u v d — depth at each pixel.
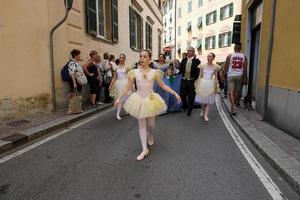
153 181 3.85
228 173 4.14
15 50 6.89
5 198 3.39
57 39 8.50
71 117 7.52
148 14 23.56
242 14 14.27
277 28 7.02
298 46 5.76
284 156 4.57
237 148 5.35
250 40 12.34
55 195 3.46
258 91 8.96
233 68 8.34
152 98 4.72
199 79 8.03
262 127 6.74
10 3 6.70
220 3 33.97
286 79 6.32
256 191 3.59
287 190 3.64
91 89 9.41
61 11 8.62
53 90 8.06
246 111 9.14
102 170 4.22
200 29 39.53
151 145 5.47
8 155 4.87
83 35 10.39
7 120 6.79
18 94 7.03
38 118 7.23
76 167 4.34
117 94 8.12
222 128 6.98
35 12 7.44
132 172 4.15
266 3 8.48
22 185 3.73
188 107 8.68
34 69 7.49
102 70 10.30
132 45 18.22
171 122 7.66
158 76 4.81
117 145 5.46
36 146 5.38
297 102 5.72
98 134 6.29
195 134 6.36
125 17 16.39
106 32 13.62
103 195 3.46
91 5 10.91
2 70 6.58
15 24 6.85
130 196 3.43
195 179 3.92
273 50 7.26
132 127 6.98
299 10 5.76
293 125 5.89
